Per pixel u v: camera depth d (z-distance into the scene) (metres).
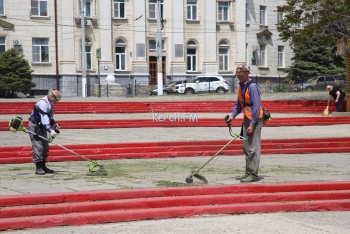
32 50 56.03
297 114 34.22
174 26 61.50
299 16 36.09
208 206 11.29
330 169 15.43
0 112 32.56
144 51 60.00
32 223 10.12
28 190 11.95
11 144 20.12
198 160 17.95
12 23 55.25
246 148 13.07
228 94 47.25
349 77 32.66
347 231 10.05
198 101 37.66
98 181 13.20
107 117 31.45
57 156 17.91
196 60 62.88
